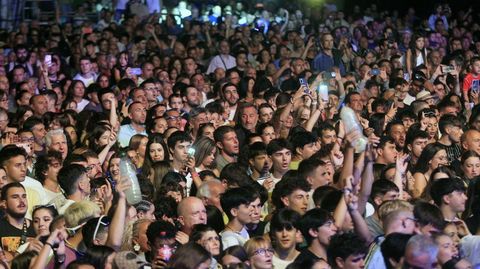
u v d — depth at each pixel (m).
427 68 32.47
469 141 20.47
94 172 18.52
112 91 24.92
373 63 31.25
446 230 14.92
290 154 19.03
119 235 14.70
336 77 26.62
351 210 14.75
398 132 21.66
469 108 26.88
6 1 43.69
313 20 44.12
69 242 15.09
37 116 23.75
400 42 40.03
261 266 14.41
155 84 26.14
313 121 21.86
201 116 23.05
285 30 43.69
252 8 44.62
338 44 36.47
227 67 35.00
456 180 16.27
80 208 15.44
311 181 17.50
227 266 14.00
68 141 22.06
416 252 13.03
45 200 17.95
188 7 44.34
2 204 16.47
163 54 35.75
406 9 50.03
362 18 44.53
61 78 32.12
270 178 19.00
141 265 13.94
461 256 14.71
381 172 18.20
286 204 16.45
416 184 18.75
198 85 28.52
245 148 20.09
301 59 31.00
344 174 16.30
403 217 14.70
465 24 44.28
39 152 21.36
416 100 25.77
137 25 39.81
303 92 23.42
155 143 19.53
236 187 16.30
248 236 16.16
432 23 45.09
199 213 15.34
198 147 19.56
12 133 20.27
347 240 13.70
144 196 16.61
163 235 14.32
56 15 43.00
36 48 34.91
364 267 14.03
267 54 34.56
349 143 16.33
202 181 17.83
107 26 40.34
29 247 14.84
